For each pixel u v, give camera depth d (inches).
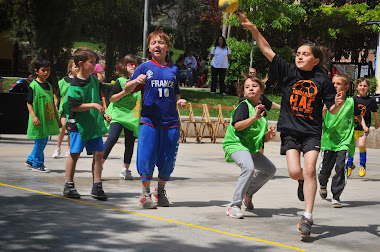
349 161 418.6
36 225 197.2
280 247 180.5
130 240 179.3
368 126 430.0
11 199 251.6
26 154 460.4
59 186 298.8
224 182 354.9
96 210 233.3
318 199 306.7
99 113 263.3
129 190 301.9
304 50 208.8
